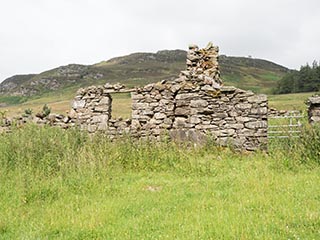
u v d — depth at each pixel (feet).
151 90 50.80
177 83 50.83
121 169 37.29
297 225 20.13
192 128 49.06
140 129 50.34
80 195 28.37
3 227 21.85
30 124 49.34
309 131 41.57
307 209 22.38
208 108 48.75
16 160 36.52
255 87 377.91
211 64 57.57
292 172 34.06
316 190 26.96
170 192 28.99
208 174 35.27
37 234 20.67
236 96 48.16
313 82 241.96
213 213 22.82
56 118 53.36
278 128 51.75
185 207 24.70
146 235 19.84
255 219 21.11
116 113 116.88
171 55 584.81
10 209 24.91
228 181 31.78
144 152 41.09
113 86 52.11
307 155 37.93
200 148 47.11
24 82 493.36
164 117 50.14
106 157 38.04
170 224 21.34
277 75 500.33
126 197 27.68
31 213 24.38
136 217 23.08
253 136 47.24
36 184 29.37
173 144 45.52
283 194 26.21
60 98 327.88
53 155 37.14
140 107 50.90
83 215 23.43
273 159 39.45
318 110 47.14
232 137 47.78
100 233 20.57
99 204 25.94
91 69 489.67
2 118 55.16
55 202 26.71
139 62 548.72
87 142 43.57
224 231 19.39
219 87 48.67
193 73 51.62
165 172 37.17
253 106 47.62
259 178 31.91
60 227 21.68
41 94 413.59
